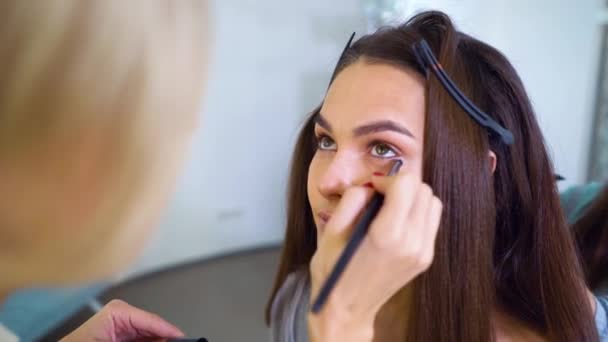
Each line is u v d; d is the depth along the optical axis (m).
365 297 0.27
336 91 0.43
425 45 0.40
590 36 1.67
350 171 0.40
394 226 0.26
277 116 1.95
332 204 0.41
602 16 1.64
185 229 1.79
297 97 1.97
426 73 0.40
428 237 0.27
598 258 0.63
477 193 0.41
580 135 1.74
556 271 0.49
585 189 0.80
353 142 0.41
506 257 0.50
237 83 1.80
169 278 1.72
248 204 1.98
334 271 0.26
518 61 1.67
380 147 0.40
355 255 0.27
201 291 1.68
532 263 0.49
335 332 0.27
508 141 0.42
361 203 0.29
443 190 0.39
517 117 0.47
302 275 0.66
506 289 0.50
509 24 1.64
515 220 0.49
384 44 0.43
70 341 0.46
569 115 1.72
